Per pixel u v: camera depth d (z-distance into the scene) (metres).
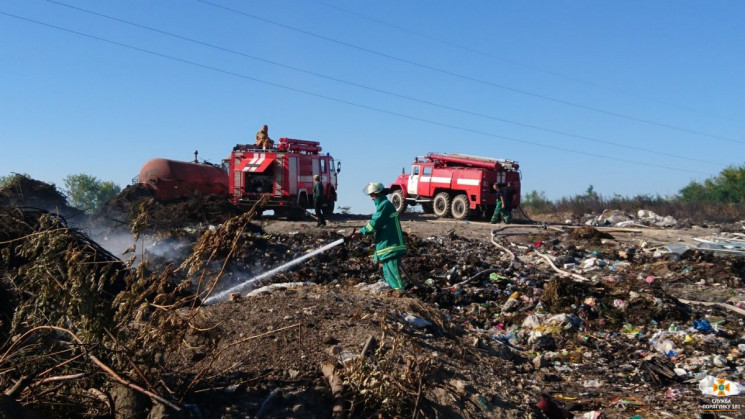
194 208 19.16
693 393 7.46
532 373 7.97
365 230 10.09
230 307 7.24
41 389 4.66
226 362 5.69
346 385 5.32
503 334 10.09
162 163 22.91
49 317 4.99
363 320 7.02
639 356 9.07
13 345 4.65
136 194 21.25
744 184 45.31
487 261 16.17
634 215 33.72
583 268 16.28
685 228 28.44
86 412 4.67
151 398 4.63
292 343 6.14
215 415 4.86
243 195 25.12
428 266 14.73
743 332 10.52
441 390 5.76
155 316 4.90
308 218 26.48
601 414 6.52
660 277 15.49
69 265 4.92
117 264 7.01
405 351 6.44
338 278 13.45
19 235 6.93
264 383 5.38
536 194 44.81
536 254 17.97
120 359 4.79
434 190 29.17
